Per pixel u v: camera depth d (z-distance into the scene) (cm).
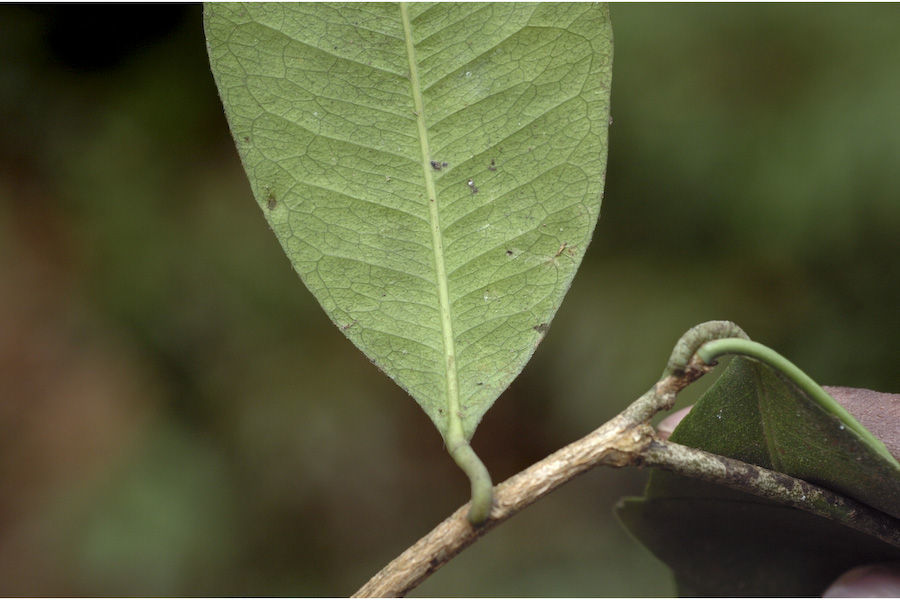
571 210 33
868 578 34
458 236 33
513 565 100
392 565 32
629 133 97
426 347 33
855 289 91
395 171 33
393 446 111
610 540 100
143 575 98
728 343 32
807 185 90
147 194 115
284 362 111
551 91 33
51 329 114
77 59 117
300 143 33
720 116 94
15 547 100
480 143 33
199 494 104
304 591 102
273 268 111
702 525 35
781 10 94
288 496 106
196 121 117
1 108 117
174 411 110
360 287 33
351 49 33
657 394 32
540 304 33
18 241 117
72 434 109
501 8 33
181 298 112
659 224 98
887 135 88
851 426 32
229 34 33
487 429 110
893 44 90
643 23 97
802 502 33
